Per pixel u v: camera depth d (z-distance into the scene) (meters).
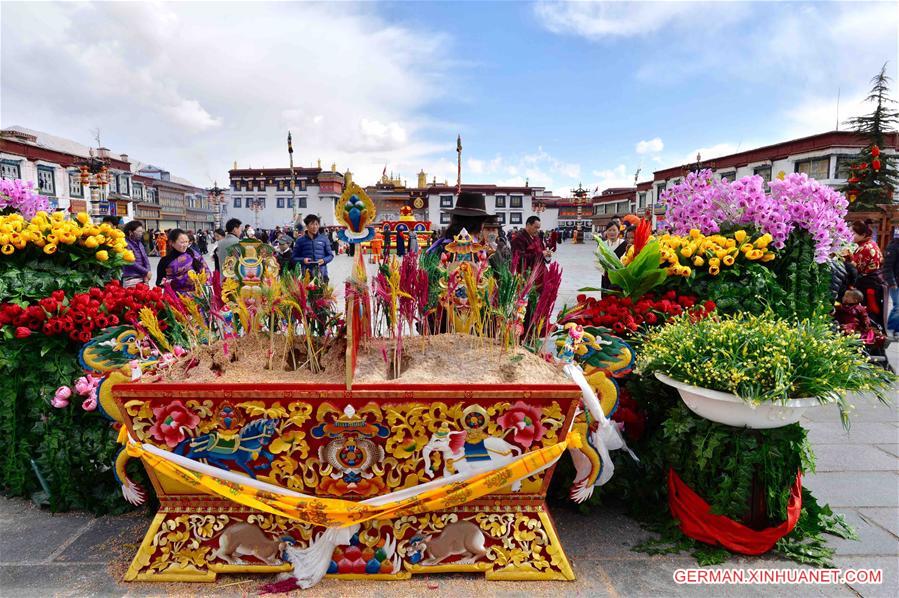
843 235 3.45
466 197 4.41
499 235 6.33
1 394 2.88
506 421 2.26
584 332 2.62
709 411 2.41
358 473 2.29
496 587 2.29
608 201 51.72
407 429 2.25
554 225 54.91
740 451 2.44
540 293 2.76
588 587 2.30
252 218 47.56
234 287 2.69
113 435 2.85
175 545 2.34
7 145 22.86
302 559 2.30
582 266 18.61
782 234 3.36
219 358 2.54
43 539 2.64
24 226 3.37
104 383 2.40
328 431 2.25
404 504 2.26
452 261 3.07
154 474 2.30
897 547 2.58
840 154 22.22
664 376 2.52
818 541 2.58
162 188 42.59
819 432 4.11
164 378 2.35
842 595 2.24
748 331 2.48
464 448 2.28
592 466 2.58
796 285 3.33
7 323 2.88
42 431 2.88
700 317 2.93
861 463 3.54
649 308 3.18
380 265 2.67
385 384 2.20
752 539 2.48
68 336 2.95
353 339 2.28
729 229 3.60
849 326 5.28
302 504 2.27
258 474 2.30
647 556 2.52
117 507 2.89
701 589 2.28
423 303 2.57
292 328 2.61
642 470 2.91
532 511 2.37
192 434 2.26
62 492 2.87
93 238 3.40
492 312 2.67
